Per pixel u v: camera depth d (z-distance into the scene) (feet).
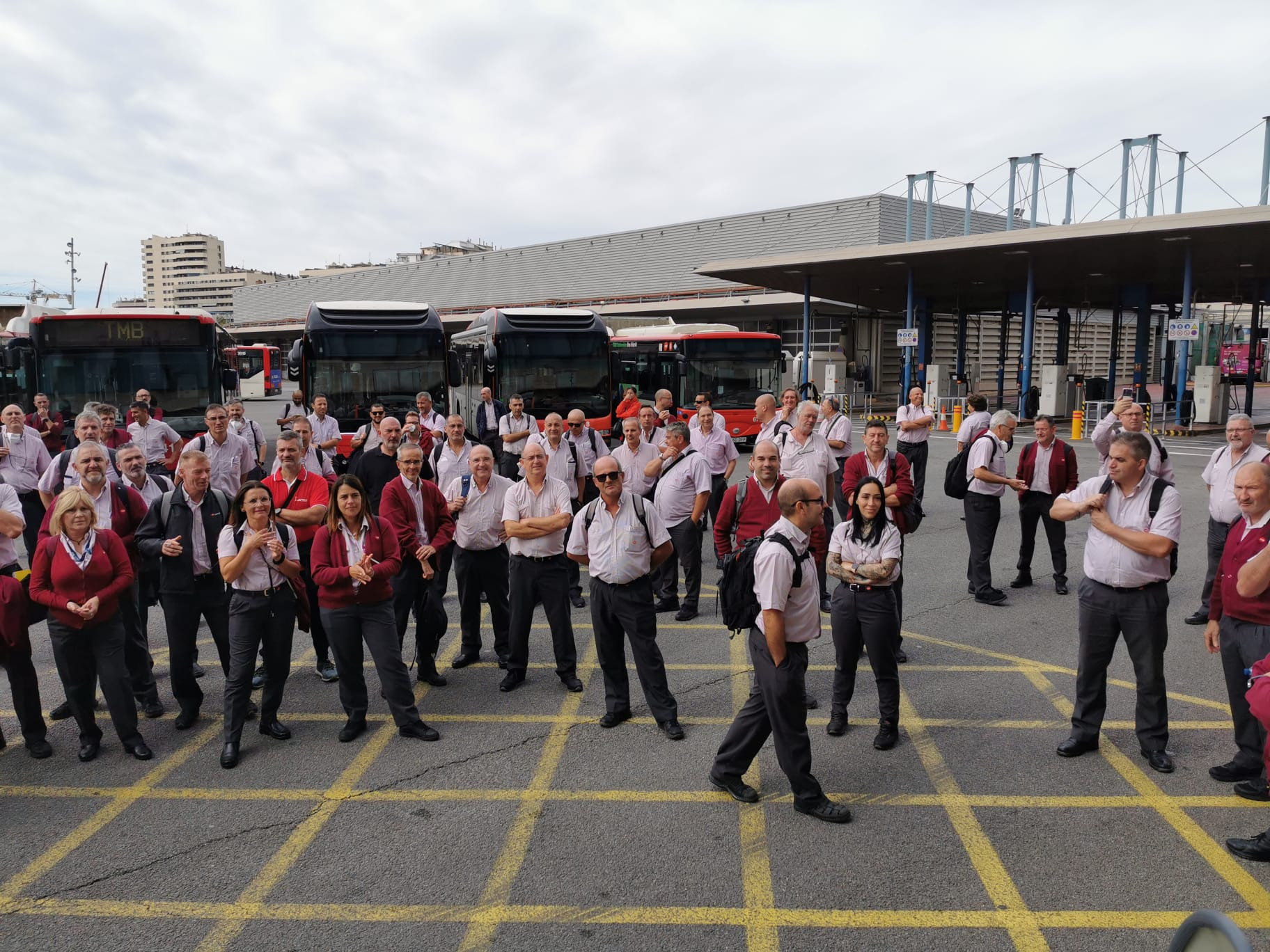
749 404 73.10
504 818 15.38
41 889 13.42
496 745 18.42
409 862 14.02
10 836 14.97
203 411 44.83
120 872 13.85
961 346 121.19
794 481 14.74
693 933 12.20
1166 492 16.31
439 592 21.86
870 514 17.80
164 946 12.05
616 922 12.46
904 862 13.89
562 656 21.47
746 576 14.92
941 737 18.57
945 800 15.85
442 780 16.84
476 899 13.02
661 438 31.35
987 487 27.81
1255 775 16.14
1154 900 12.87
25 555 34.73
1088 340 169.99
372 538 18.29
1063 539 28.73
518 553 21.02
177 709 20.86
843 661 18.48
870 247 88.28
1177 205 95.55
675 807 15.69
